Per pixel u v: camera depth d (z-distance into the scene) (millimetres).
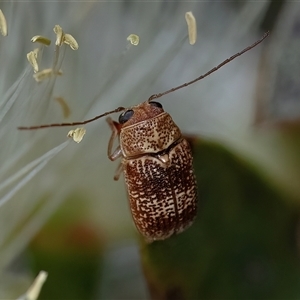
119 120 60
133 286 65
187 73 65
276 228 61
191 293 61
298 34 62
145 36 64
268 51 63
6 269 62
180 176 60
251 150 62
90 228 63
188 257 61
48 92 59
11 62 61
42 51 59
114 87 63
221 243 61
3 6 60
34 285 56
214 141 60
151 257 60
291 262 61
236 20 65
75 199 63
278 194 61
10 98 59
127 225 64
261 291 61
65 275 62
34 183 62
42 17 62
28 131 60
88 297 62
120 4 64
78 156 63
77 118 62
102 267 63
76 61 62
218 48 65
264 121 62
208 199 61
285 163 61
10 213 62
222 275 61
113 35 64
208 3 65
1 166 60
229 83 67
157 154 60
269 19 65
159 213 60
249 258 61
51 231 62
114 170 64
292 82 62
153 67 63
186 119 65
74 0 63
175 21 64
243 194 61
